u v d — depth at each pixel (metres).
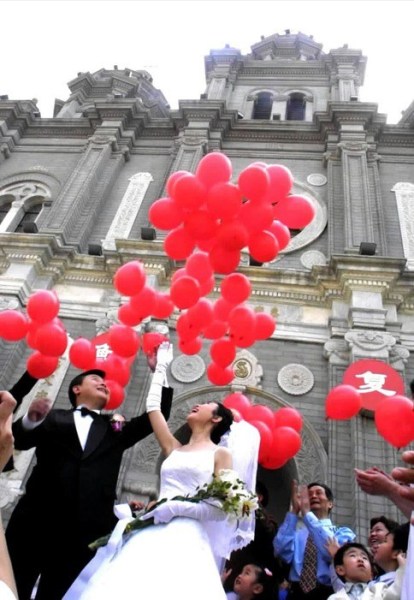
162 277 12.48
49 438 4.46
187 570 2.88
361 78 21.62
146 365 11.16
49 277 12.87
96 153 16.91
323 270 12.10
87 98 24.28
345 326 11.38
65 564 3.99
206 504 3.27
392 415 5.26
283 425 6.50
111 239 14.26
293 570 5.47
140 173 16.55
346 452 9.64
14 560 4.13
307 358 11.33
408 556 3.33
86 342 6.72
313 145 17.05
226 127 17.48
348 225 13.49
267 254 6.06
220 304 6.81
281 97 20.83
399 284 11.71
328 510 6.02
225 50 22.55
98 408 4.96
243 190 5.68
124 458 9.65
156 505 3.39
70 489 4.19
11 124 18.94
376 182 15.22
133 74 26.75
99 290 12.82
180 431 10.52
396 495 3.64
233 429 4.46
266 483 11.40
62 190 15.52
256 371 11.09
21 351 11.80
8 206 16.89
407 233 13.87
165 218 6.14
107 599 2.73
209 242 6.16
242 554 5.48
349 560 4.63
